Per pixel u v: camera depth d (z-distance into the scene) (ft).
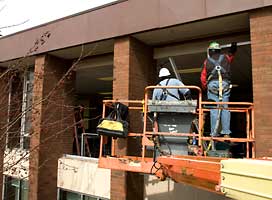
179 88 16.29
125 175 22.44
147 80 25.86
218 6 19.79
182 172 12.31
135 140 23.67
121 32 23.98
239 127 39.45
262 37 18.04
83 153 32.71
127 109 18.97
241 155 23.18
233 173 9.55
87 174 28.17
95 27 25.63
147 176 24.02
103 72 36.83
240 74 36.27
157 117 16.35
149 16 22.65
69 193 30.14
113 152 19.81
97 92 55.62
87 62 31.71
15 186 34.88
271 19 17.85
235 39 23.38
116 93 24.04
